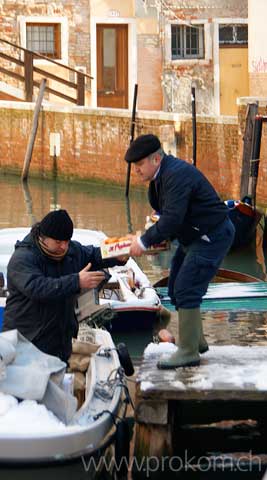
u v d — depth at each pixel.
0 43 28.08
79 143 24.38
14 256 7.77
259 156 18.38
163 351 8.68
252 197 18.11
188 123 21.41
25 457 7.06
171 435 8.10
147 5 28.83
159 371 8.20
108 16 28.67
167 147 21.81
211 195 7.84
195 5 29.03
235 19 29.17
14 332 7.56
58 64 26.70
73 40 28.55
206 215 7.84
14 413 7.21
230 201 17.52
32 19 28.20
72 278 7.55
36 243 7.78
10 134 25.86
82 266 8.00
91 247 8.12
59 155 24.89
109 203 21.66
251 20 23.36
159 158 7.74
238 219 17.34
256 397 7.79
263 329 12.02
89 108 23.95
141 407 7.95
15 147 25.83
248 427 8.91
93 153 24.05
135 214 20.20
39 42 28.45
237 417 9.12
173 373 8.15
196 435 8.75
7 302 7.94
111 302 11.70
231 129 20.41
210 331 11.93
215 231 7.90
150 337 11.83
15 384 7.37
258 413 9.23
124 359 8.81
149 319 11.86
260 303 13.12
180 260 8.27
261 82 23.27
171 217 7.65
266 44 22.95
